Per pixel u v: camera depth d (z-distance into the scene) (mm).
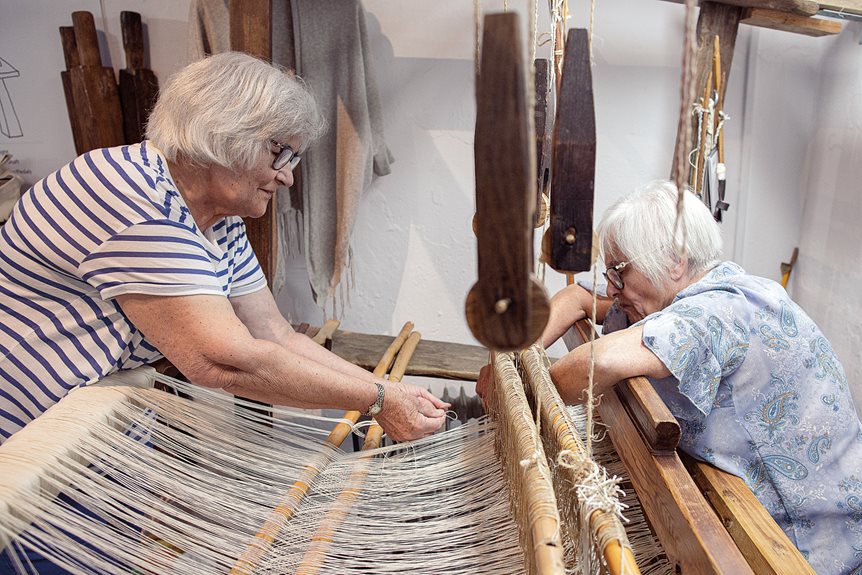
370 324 2398
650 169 2160
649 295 1270
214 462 1204
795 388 1153
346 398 1183
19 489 853
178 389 1248
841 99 1959
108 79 2100
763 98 2076
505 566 1000
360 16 1904
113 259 995
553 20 1062
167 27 2145
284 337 1398
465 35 2070
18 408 1091
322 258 2051
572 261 658
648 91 2086
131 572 936
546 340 1548
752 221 2205
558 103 625
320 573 1029
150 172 1019
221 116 1024
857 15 1751
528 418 990
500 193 468
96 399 1072
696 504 857
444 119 2152
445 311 2363
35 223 1019
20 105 2260
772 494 1189
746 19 1774
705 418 1180
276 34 1855
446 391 2246
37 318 1069
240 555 1038
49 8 2152
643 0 2002
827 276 2078
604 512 746
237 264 1319
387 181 2227
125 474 1041
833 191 2023
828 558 1184
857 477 1173
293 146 1131
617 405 1130
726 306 1145
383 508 1197
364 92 1915
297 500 1178
